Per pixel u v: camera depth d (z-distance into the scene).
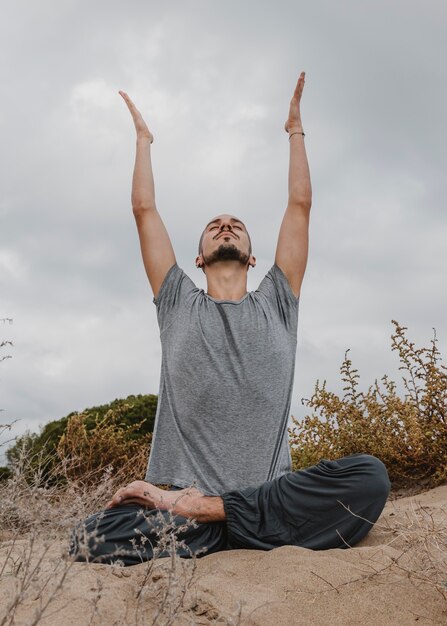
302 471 3.09
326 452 5.70
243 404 3.33
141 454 6.84
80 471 6.61
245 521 2.97
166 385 3.49
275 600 2.23
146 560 2.85
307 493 3.01
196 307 3.58
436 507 3.73
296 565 2.51
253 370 3.40
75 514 2.89
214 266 3.95
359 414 5.75
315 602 2.23
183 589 2.04
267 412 3.36
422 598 2.24
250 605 2.17
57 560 2.15
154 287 3.80
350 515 2.98
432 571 2.40
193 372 3.37
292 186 4.07
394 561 2.48
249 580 2.45
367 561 2.60
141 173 4.11
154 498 2.98
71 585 2.14
